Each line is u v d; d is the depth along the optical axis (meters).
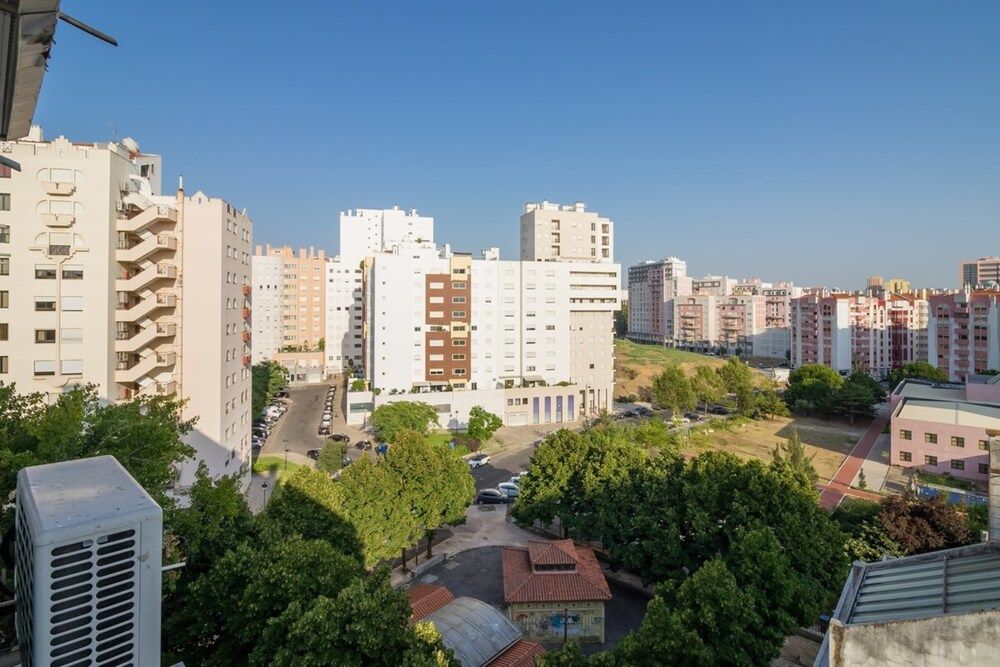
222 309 47.47
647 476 36.66
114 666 8.29
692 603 21.92
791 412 91.81
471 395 82.88
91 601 8.05
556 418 88.31
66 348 40.91
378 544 34.59
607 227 101.19
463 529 47.12
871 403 83.69
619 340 188.50
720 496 32.44
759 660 21.52
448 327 83.69
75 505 8.63
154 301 44.50
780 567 24.72
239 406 52.94
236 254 51.59
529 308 88.25
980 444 58.06
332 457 57.06
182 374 46.28
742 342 172.25
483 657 25.44
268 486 55.91
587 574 33.69
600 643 32.06
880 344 123.38
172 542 22.73
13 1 5.05
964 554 16.19
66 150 40.91
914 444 62.00
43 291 40.47
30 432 20.06
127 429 22.39
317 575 19.28
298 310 129.00
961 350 98.25
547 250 97.19
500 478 61.12
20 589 9.15
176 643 19.09
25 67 5.91
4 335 39.88
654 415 88.19
